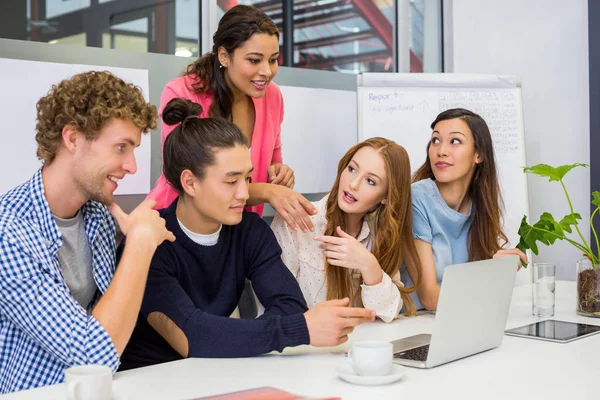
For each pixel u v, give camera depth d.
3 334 1.42
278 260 1.79
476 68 3.97
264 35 2.16
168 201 2.21
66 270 1.46
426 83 3.12
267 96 2.40
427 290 2.09
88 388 1.09
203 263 1.70
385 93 3.09
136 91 1.41
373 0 3.82
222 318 1.50
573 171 3.62
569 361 1.43
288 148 3.31
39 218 1.37
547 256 3.72
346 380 1.27
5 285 1.29
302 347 1.56
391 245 1.96
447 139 2.24
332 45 3.65
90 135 1.35
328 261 1.88
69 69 2.67
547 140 3.72
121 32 2.90
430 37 4.05
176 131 1.67
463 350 1.45
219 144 1.62
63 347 1.30
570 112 3.63
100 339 1.30
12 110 2.55
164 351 1.67
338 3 3.66
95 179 1.37
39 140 1.39
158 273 1.58
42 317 1.30
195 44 3.14
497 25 3.87
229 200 1.63
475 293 1.45
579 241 3.60
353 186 1.93
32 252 1.32
